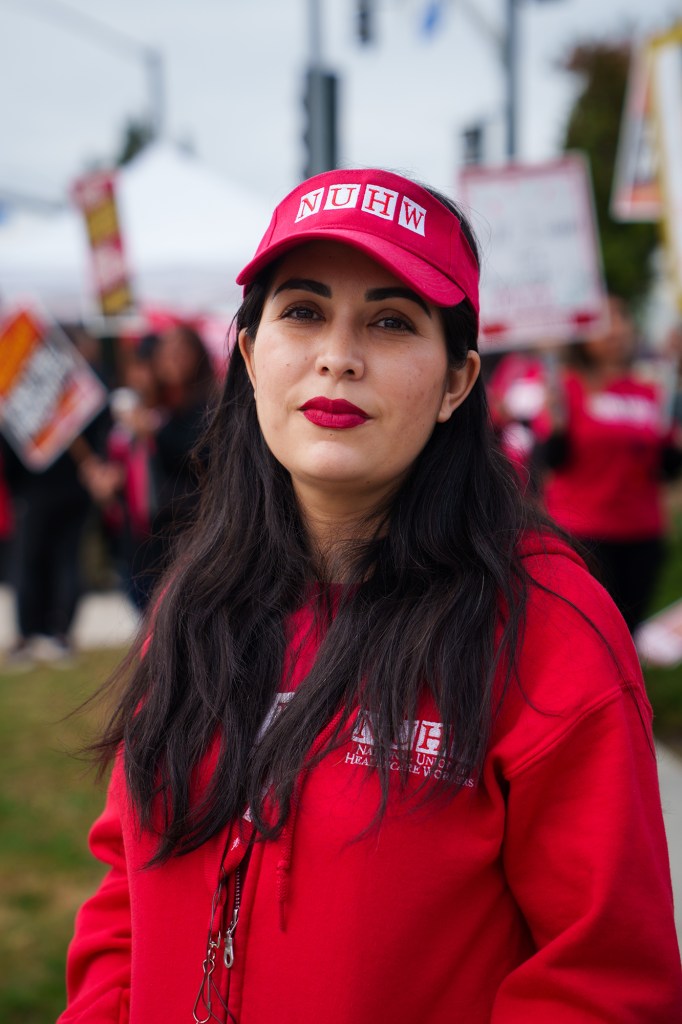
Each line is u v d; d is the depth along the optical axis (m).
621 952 1.07
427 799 1.08
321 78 5.15
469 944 1.11
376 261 1.16
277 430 1.21
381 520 1.25
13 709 4.97
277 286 1.21
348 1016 1.08
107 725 1.41
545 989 1.09
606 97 14.91
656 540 4.62
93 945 1.36
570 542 1.31
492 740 1.11
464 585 1.17
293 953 1.11
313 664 1.20
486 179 4.83
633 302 15.30
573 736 1.08
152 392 4.46
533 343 4.75
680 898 2.71
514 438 1.75
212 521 1.41
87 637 6.43
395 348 1.17
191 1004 1.18
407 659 1.14
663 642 4.73
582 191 4.77
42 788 3.97
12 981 2.67
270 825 1.13
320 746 1.13
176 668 1.30
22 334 5.68
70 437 5.70
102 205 5.88
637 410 4.49
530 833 1.11
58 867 3.35
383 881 1.08
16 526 5.99
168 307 7.11
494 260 4.79
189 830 1.20
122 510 5.73
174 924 1.21
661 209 4.42
